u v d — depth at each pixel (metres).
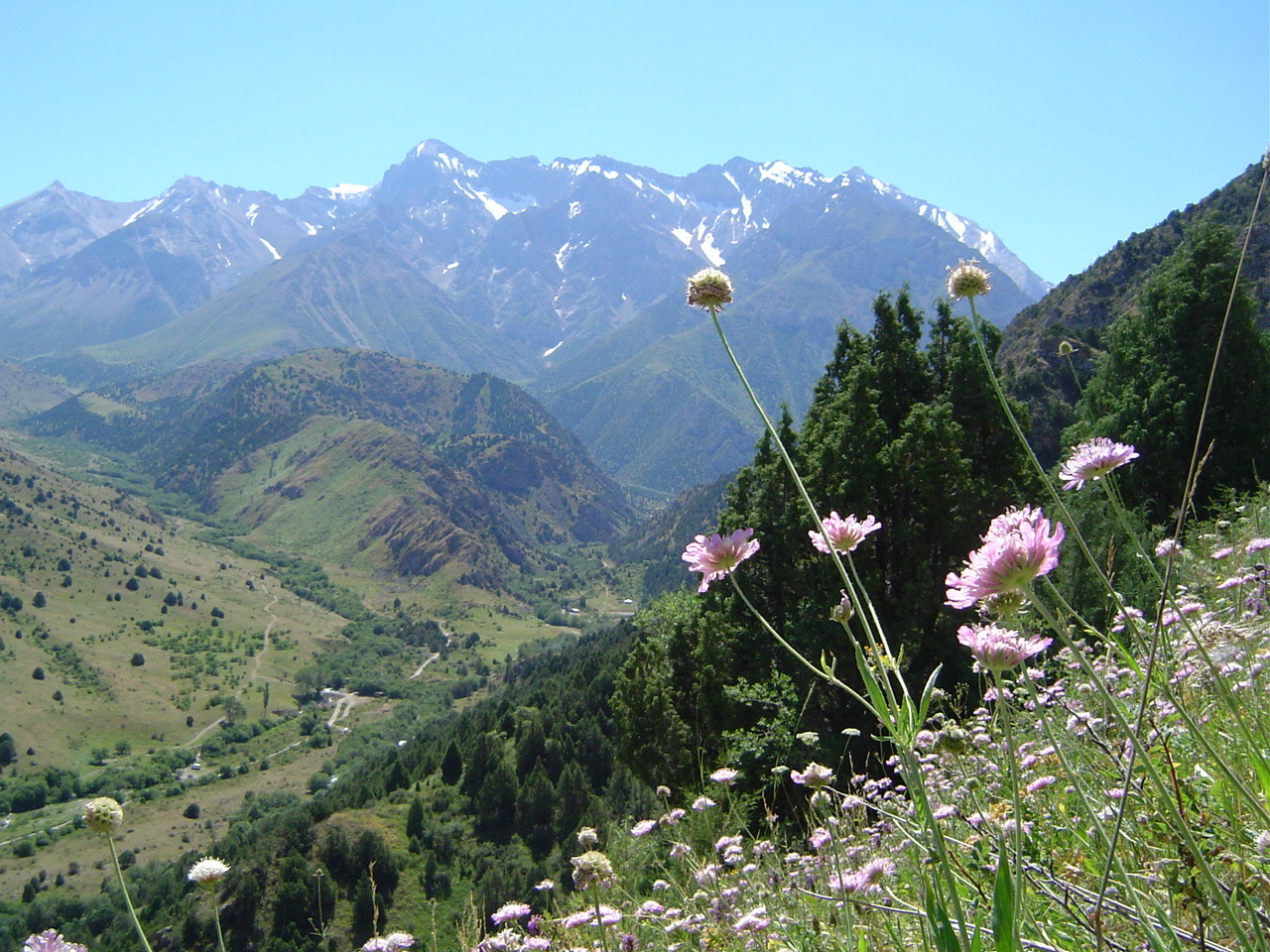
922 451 20.86
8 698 173.62
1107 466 2.08
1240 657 2.82
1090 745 3.20
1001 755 3.98
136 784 155.62
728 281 2.34
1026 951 2.13
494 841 57.16
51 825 135.75
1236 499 11.75
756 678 20.55
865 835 4.52
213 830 134.25
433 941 4.73
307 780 156.88
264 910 38.59
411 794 69.06
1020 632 1.79
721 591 23.44
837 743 15.70
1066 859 2.72
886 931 2.85
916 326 25.34
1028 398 46.75
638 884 5.87
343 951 35.38
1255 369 23.52
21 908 103.00
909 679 19.47
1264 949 1.55
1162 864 2.31
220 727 186.38
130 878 109.31
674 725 20.89
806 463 23.41
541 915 4.75
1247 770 2.49
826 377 28.62
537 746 67.19
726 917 4.34
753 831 7.97
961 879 2.45
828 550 2.09
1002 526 1.85
